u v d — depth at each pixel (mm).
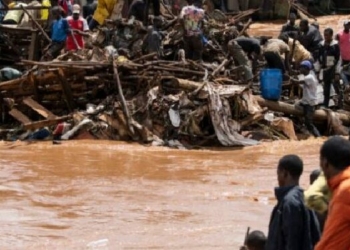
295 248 14008
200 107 38906
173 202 27375
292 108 41344
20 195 28156
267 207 26734
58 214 25891
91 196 28188
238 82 42531
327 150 12031
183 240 22969
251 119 39531
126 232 23875
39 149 36344
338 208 11422
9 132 39844
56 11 45594
